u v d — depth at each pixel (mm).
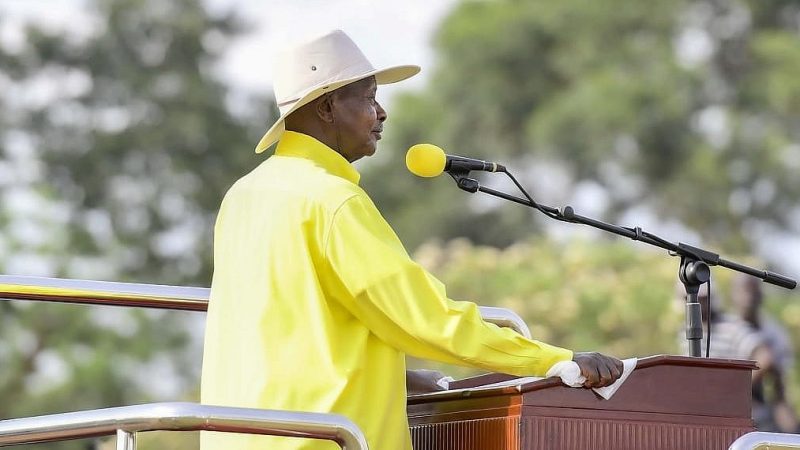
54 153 58031
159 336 49844
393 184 70812
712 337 23984
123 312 49719
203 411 8586
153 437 39062
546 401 9828
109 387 48531
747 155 67812
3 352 47812
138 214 58094
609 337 40438
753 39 70875
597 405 9898
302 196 9930
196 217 59188
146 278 57656
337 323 9820
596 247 43750
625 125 67438
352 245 9703
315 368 9711
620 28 71125
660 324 40219
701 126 69500
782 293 50344
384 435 9766
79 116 59062
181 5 60375
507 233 69375
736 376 10141
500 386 10203
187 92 59531
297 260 9828
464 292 42000
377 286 9633
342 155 10586
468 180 10875
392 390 9859
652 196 68625
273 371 9742
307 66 10398
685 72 68875
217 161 59375
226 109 60375
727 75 70562
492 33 71562
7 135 57938
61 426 8883
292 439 9602
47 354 48562
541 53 71625
